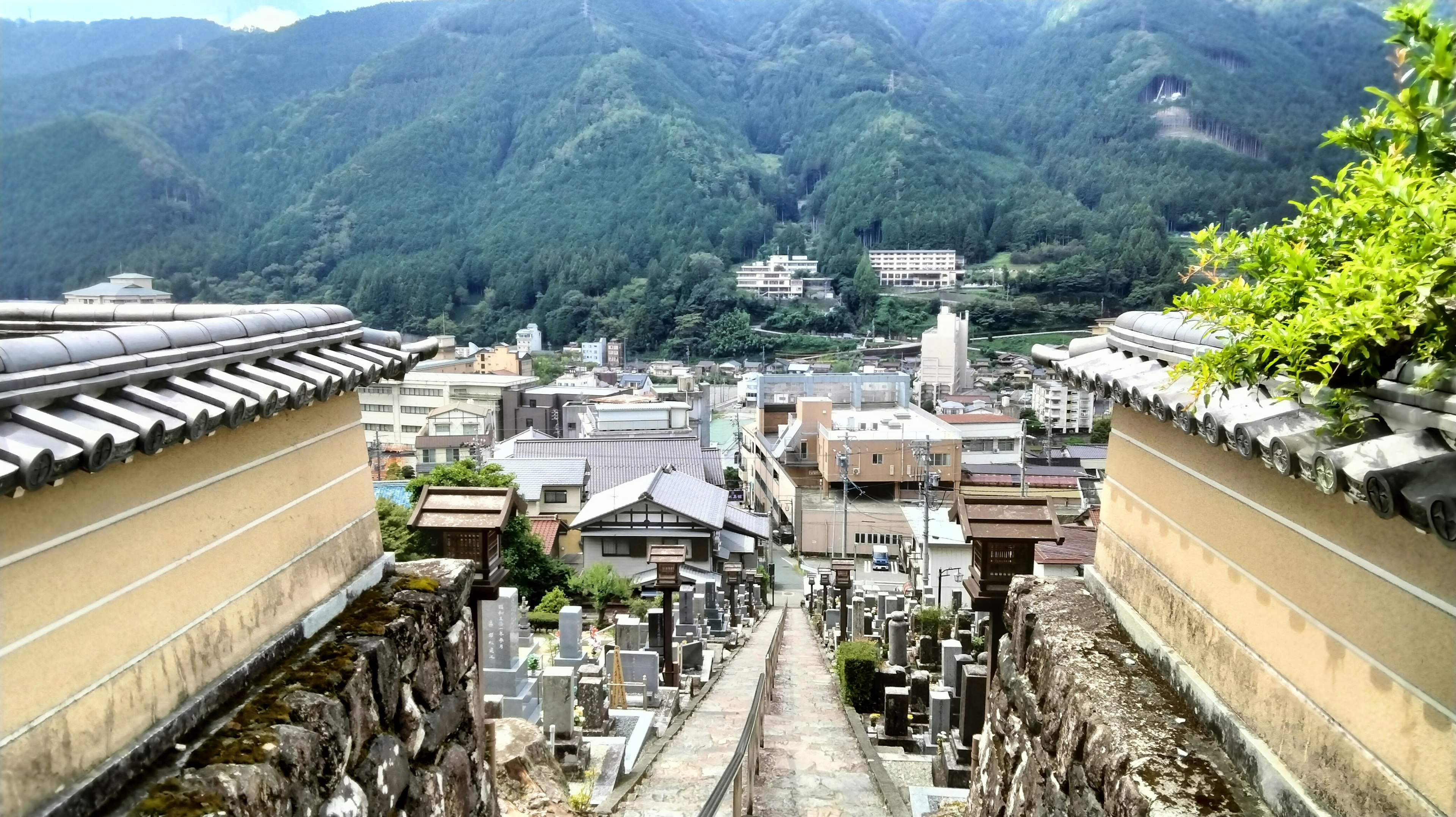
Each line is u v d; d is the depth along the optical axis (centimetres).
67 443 235
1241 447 311
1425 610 248
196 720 309
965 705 845
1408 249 253
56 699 250
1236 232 326
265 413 334
